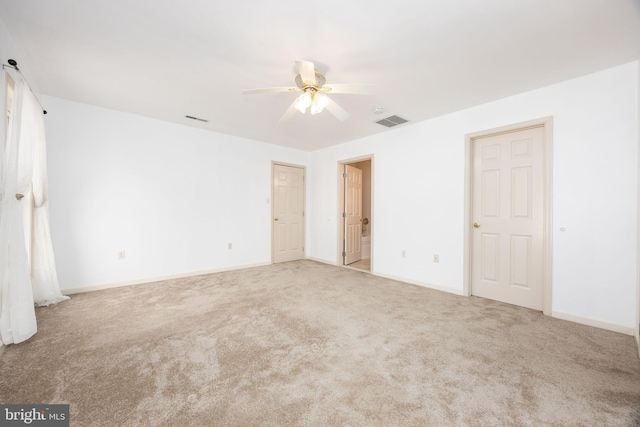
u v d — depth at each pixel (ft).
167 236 12.75
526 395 4.77
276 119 12.03
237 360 5.83
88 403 4.50
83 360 5.78
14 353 6.03
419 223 12.09
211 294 10.44
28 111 7.07
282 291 10.89
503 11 5.40
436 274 11.46
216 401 4.57
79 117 10.52
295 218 17.94
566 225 8.25
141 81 8.55
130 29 6.04
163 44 6.59
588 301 7.86
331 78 8.12
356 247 17.63
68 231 10.37
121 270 11.53
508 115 9.45
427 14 5.49
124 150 11.54
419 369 5.54
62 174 10.23
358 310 8.83
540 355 6.11
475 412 4.36
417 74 7.89
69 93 9.60
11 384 4.96
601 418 4.24
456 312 8.71
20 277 6.55
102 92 9.45
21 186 6.87
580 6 5.24
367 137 14.60
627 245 7.32
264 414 4.29
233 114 11.46
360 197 18.13
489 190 10.19
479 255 10.46
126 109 11.13
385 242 13.48
